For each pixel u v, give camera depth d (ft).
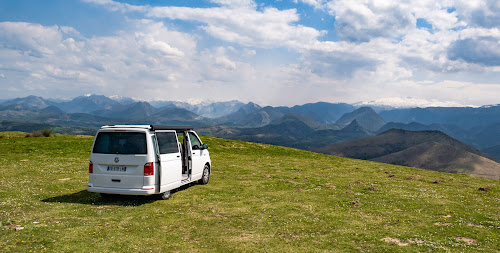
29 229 25.95
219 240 25.20
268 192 46.26
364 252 23.07
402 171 89.25
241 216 32.60
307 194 45.50
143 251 22.44
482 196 49.75
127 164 36.81
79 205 35.91
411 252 23.21
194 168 47.70
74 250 22.09
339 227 29.45
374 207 38.45
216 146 129.49
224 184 52.42
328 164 95.66
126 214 32.40
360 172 78.64
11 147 97.45
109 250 22.40
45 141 116.78
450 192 52.65
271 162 92.84
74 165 70.90
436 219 33.47
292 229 28.50
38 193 41.63
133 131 37.47
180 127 45.39
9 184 46.96
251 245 24.17
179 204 37.32
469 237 27.58
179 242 24.56
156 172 37.55
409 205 40.27
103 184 37.35
